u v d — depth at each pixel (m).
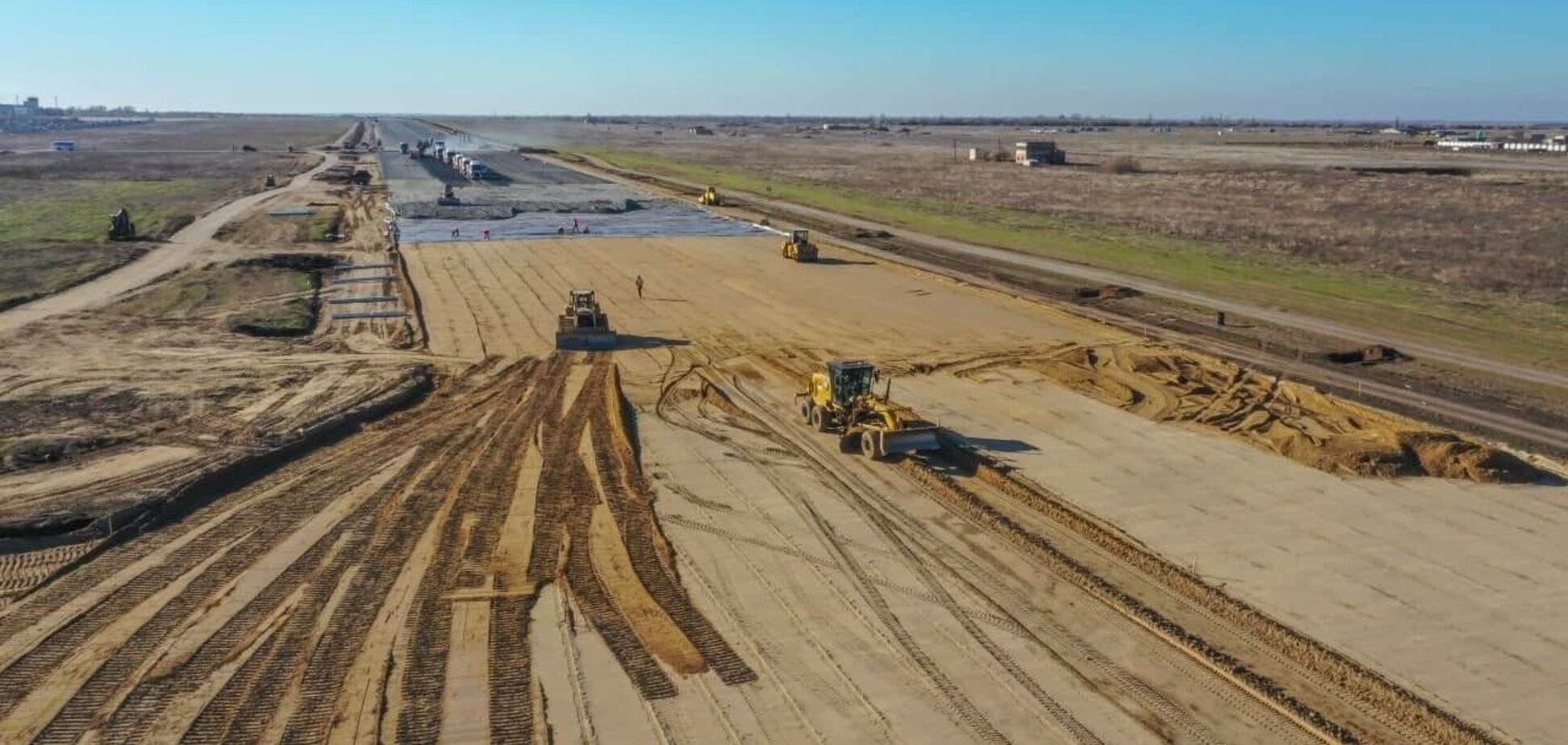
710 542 22.80
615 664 17.78
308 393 33.00
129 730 15.69
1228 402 33.12
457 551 21.98
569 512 24.14
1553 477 26.97
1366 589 20.81
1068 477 26.78
